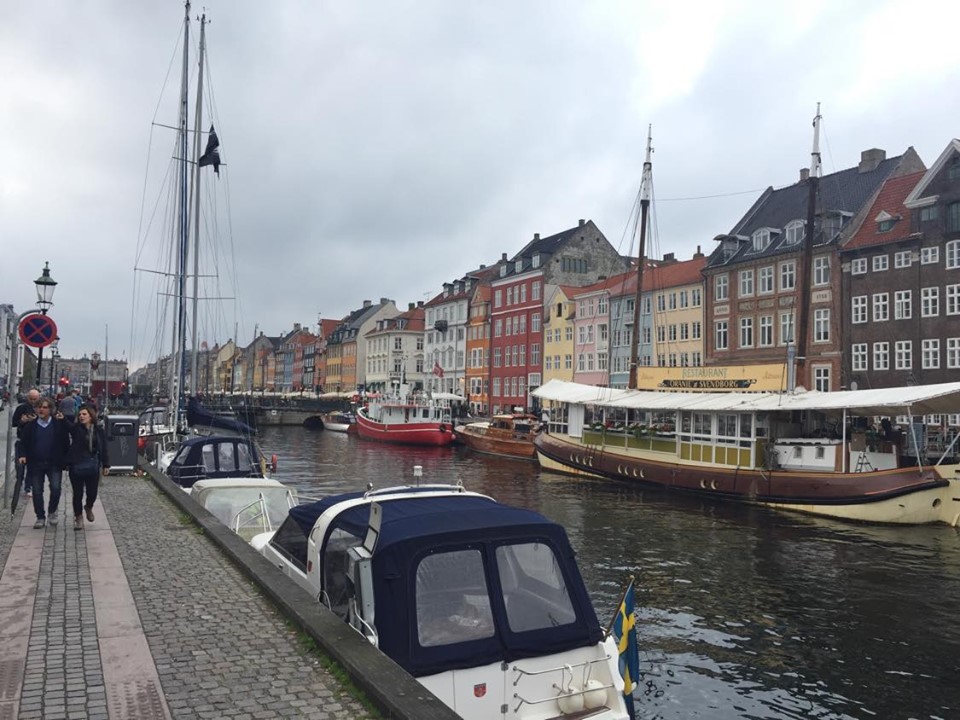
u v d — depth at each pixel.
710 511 25.50
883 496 22.78
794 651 11.77
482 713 5.37
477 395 81.19
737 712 9.59
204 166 33.22
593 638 5.84
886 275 42.12
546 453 38.34
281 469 39.34
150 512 12.62
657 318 57.69
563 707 5.59
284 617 6.68
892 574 16.77
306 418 87.06
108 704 4.83
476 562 5.66
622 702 5.71
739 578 16.30
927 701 9.99
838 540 20.59
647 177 39.81
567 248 72.69
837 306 44.38
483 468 40.34
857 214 44.62
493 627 5.52
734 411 27.53
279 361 155.12
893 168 46.12
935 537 21.05
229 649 5.87
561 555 6.00
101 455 12.59
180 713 4.71
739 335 50.91
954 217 39.25
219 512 12.23
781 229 49.56
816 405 25.11
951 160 39.69
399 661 5.26
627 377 60.09
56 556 9.07
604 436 34.94
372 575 5.54
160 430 31.75
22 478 12.46
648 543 20.02
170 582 7.95
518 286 74.81
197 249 31.81
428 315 93.94
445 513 6.05
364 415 65.94
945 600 14.66
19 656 5.67
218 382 169.38
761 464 26.86
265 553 8.75
